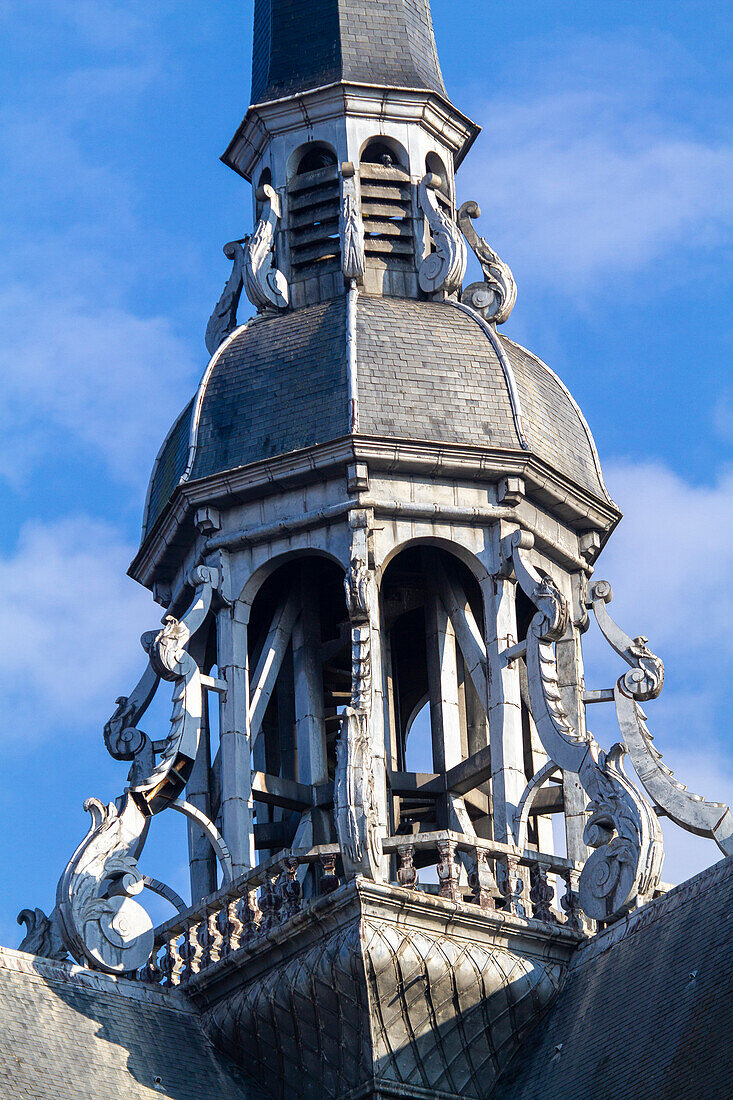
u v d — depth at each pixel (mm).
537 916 58031
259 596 65500
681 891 56094
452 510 62656
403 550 66312
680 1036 52562
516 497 63000
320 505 62625
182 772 61188
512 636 62438
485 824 64188
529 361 65688
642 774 59031
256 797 62250
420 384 63344
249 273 66688
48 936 60812
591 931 58000
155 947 59656
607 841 58031
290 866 58094
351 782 56531
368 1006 55375
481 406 63438
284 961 56938
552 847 63812
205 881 63094
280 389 63938
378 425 62438
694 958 54094
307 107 68062
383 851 57625
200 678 62375
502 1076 56469
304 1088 56719
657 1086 51906
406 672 67500
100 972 57906
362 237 66062
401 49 69188
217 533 63656
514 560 62625
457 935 56531
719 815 57719
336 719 64812
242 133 69062
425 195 67375
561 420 65125
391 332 64250
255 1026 57094
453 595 64125
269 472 62844
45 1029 55812
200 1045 57656
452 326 64938
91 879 58750
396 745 66062
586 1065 54375
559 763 59812
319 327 64750
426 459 62469
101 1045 56188
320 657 64500
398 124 68188
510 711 61812
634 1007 54562
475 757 62438
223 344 65750
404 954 55656
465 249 66562
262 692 63250
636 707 60188
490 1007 56469
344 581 62438
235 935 58281
